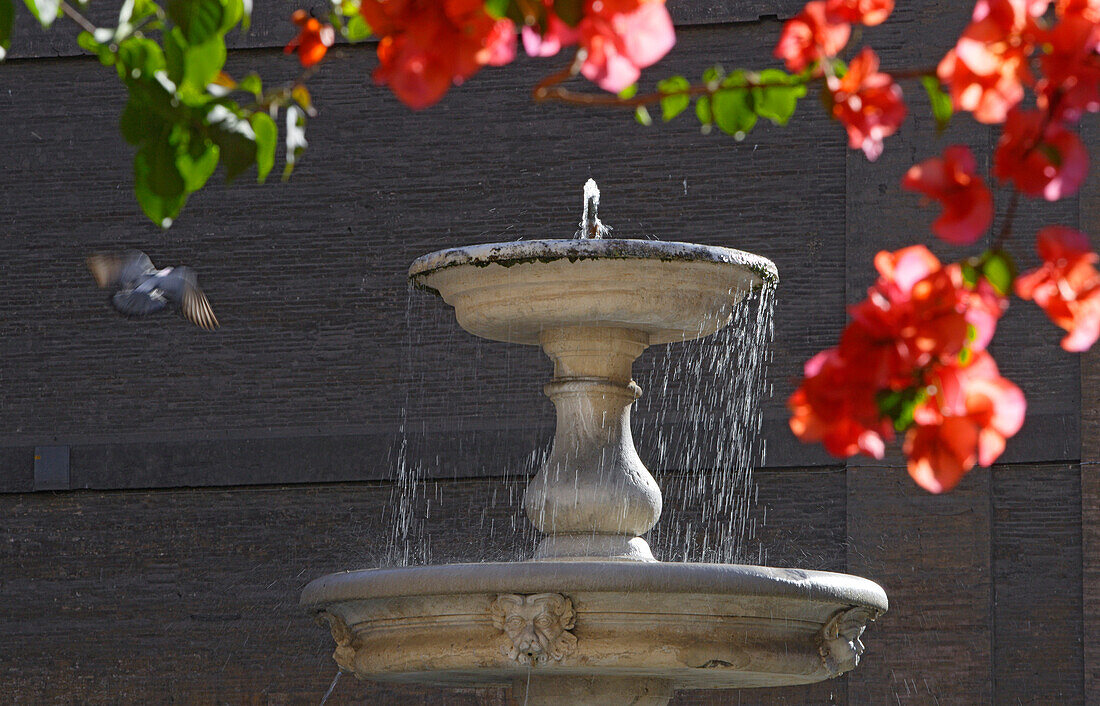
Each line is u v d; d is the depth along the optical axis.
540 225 17.22
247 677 17.03
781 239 16.72
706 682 8.48
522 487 16.84
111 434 17.64
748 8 17.12
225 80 3.74
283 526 17.27
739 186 16.89
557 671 7.82
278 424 17.39
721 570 7.41
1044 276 3.02
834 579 7.77
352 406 17.28
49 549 17.56
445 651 7.64
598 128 17.27
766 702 15.98
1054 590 15.67
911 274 2.93
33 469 17.62
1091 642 15.43
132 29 3.55
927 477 2.90
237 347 17.59
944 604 15.60
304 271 17.61
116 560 17.47
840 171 16.70
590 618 7.47
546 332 8.40
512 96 17.48
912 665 15.56
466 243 17.33
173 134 3.52
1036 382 15.97
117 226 17.98
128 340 17.78
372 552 17.00
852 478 15.99
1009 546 15.81
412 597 7.67
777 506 16.25
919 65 16.39
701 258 7.91
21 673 17.36
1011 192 16.03
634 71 2.88
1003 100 3.06
